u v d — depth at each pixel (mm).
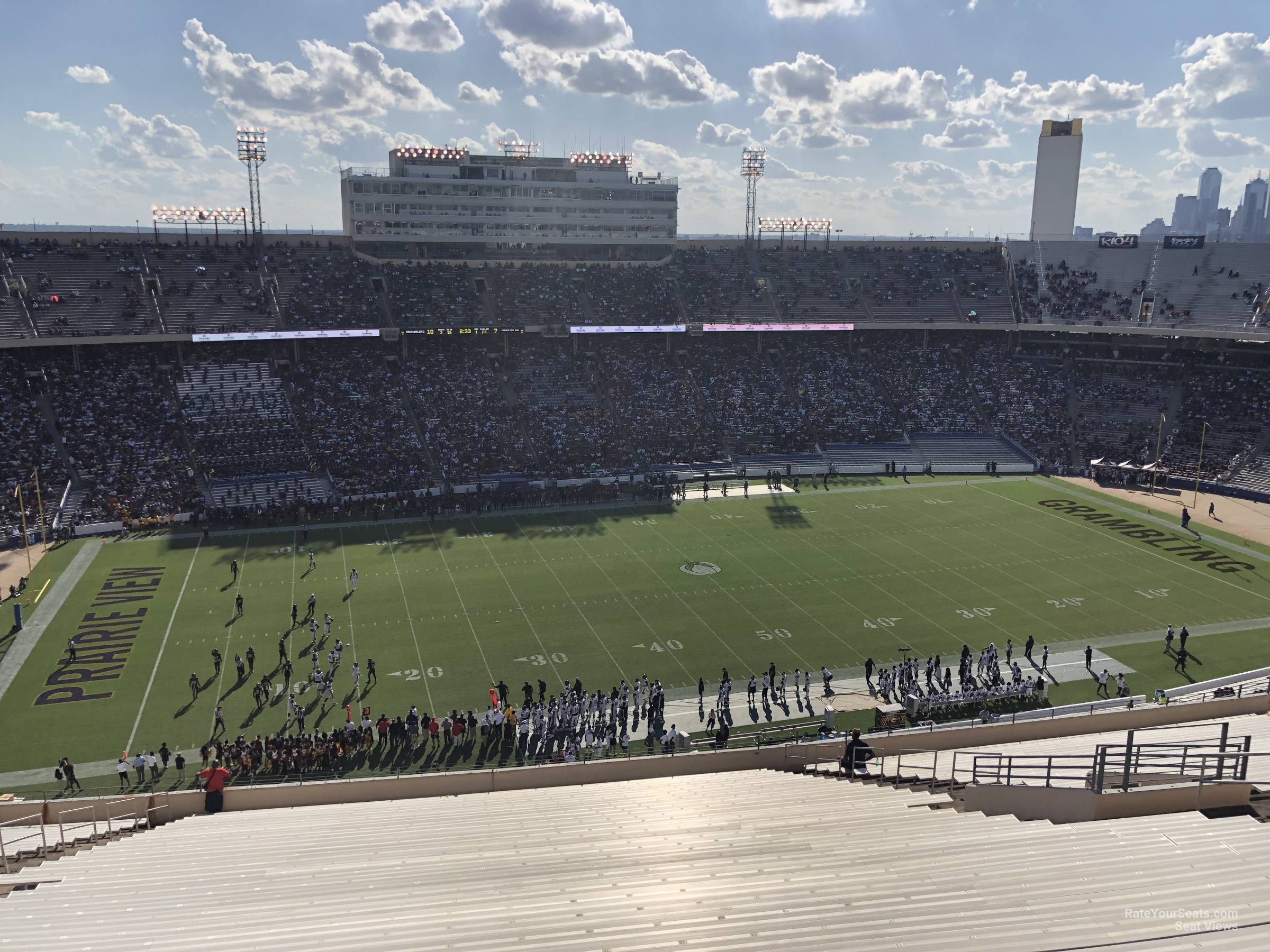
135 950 12297
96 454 64562
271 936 12523
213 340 73062
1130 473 74375
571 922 12383
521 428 76125
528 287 88688
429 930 12430
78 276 75000
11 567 53219
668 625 45969
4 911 14859
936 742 28406
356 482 67188
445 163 90562
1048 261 96688
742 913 12344
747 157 101812
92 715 36719
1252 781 16172
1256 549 57781
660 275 94062
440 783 26750
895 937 10844
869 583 51844
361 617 46656
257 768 32344
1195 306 86625
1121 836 14203
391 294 83438
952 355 92375
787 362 90125
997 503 68812
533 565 54500
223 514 61750
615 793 24750
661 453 77125
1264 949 9664
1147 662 42000
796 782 25062
